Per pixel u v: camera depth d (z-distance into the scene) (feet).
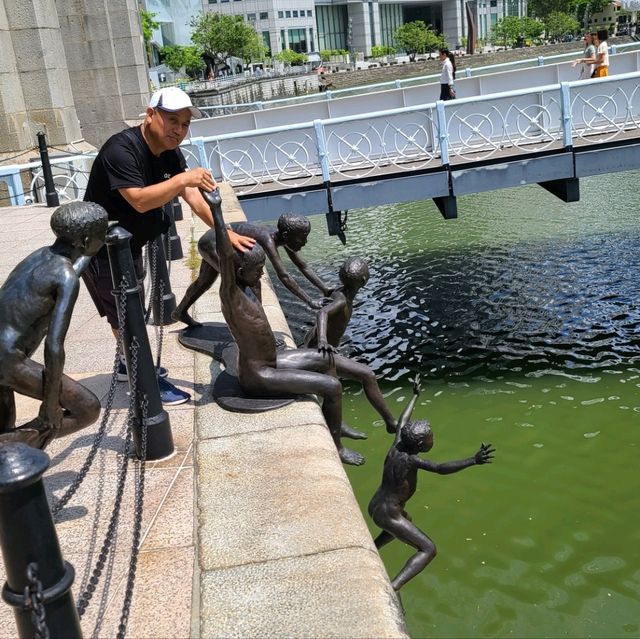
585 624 18.95
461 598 20.27
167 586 8.61
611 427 29.27
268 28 262.26
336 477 10.80
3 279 26.45
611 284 46.06
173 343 17.49
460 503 24.81
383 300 47.62
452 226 65.00
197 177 11.99
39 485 6.08
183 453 11.94
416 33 271.90
